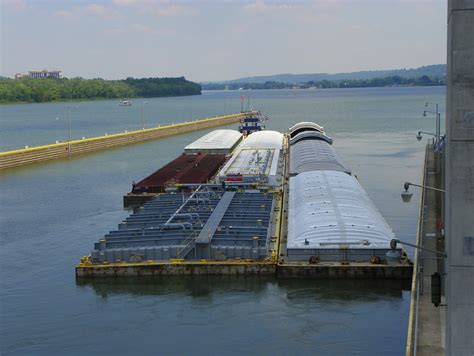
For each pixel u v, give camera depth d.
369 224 46.03
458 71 21.14
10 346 33.28
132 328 34.97
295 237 44.28
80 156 116.44
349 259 41.53
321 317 35.66
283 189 69.25
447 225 22.66
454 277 21.78
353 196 55.97
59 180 86.50
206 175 74.44
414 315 30.44
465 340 21.84
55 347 33.09
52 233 56.53
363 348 32.03
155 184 69.94
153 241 44.31
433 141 104.19
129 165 102.25
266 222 49.69
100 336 34.16
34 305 38.66
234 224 49.31
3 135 180.25
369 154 109.94
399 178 84.19
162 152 122.44
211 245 43.59
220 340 33.19
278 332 33.94
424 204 56.19
